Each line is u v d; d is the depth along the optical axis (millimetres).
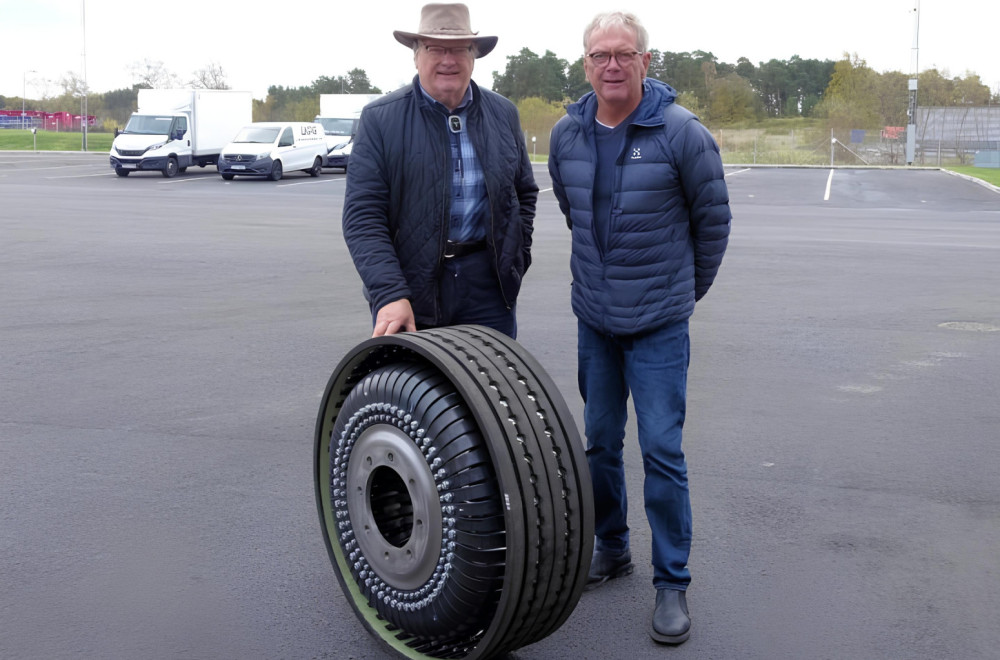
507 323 3982
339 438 3301
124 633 3486
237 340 8195
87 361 7449
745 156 55469
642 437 3588
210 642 3436
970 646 3424
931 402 6457
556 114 66125
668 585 3539
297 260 13141
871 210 22781
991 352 7902
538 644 3447
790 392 6695
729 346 8102
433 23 3602
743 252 14289
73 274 11727
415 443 3027
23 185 27688
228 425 5898
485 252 3852
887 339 8383
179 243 14883
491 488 2924
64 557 4086
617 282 3578
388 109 3703
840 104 69000
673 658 3348
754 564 4070
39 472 5074
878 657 3354
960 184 33375
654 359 3588
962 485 4953
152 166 32250
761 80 128750
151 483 4934
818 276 11984
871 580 3928
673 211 3537
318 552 4172
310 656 3346
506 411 2914
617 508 3887
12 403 6328
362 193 3691
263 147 32125
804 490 4887
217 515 4547
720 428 5887
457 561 2951
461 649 3213
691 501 4738
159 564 4039
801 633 3518
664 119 3465
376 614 3391
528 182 4023
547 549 2934
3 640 3428
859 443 5609
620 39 3355
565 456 3006
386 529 3332
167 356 7625
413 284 3801
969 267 12812
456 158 3748
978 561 4098
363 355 3287
